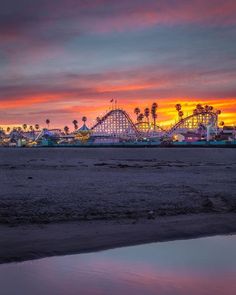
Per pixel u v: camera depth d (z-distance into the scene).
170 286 7.38
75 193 21.22
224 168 45.44
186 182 27.86
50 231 12.22
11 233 11.85
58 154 105.75
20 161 64.44
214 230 12.91
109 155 97.44
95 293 6.98
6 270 8.42
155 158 80.88
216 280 7.79
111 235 11.88
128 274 8.12
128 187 24.36
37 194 20.66
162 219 14.47
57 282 7.58
